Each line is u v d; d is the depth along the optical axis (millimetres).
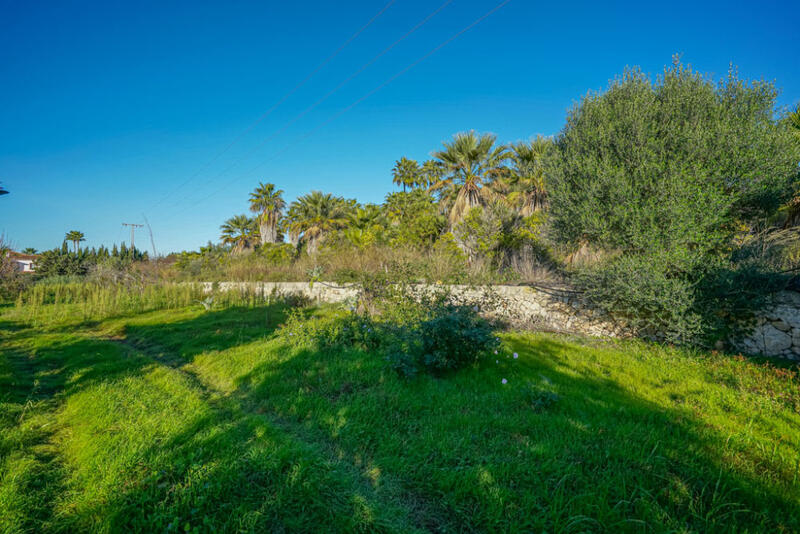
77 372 5172
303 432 3361
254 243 37344
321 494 2432
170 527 2018
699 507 2299
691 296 6266
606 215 7375
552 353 6027
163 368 5289
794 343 5812
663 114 7277
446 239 13938
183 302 12891
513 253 12953
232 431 3211
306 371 4793
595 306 7898
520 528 2123
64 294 14945
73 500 2385
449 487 2490
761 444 3012
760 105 6762
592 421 3432
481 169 16859
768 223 7410
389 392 4066
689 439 3117
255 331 7820
